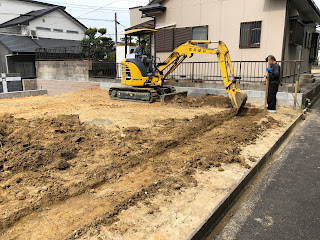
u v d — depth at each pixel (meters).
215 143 5.95
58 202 3.62
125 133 6.39
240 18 11.96
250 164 4.89
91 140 5.96
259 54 11.74
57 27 28.50
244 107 9.59
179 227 3.08
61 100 12.16
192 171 4.55
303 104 9.87
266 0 11.22
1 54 23.41
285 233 3.27
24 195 3.69
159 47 14.83
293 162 5.45
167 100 10.36
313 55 19.02
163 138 6.12
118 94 11.77
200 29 13.21
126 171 4.57
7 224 3.12
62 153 5.07
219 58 8.64
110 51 24.28
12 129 6.41
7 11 27.84
